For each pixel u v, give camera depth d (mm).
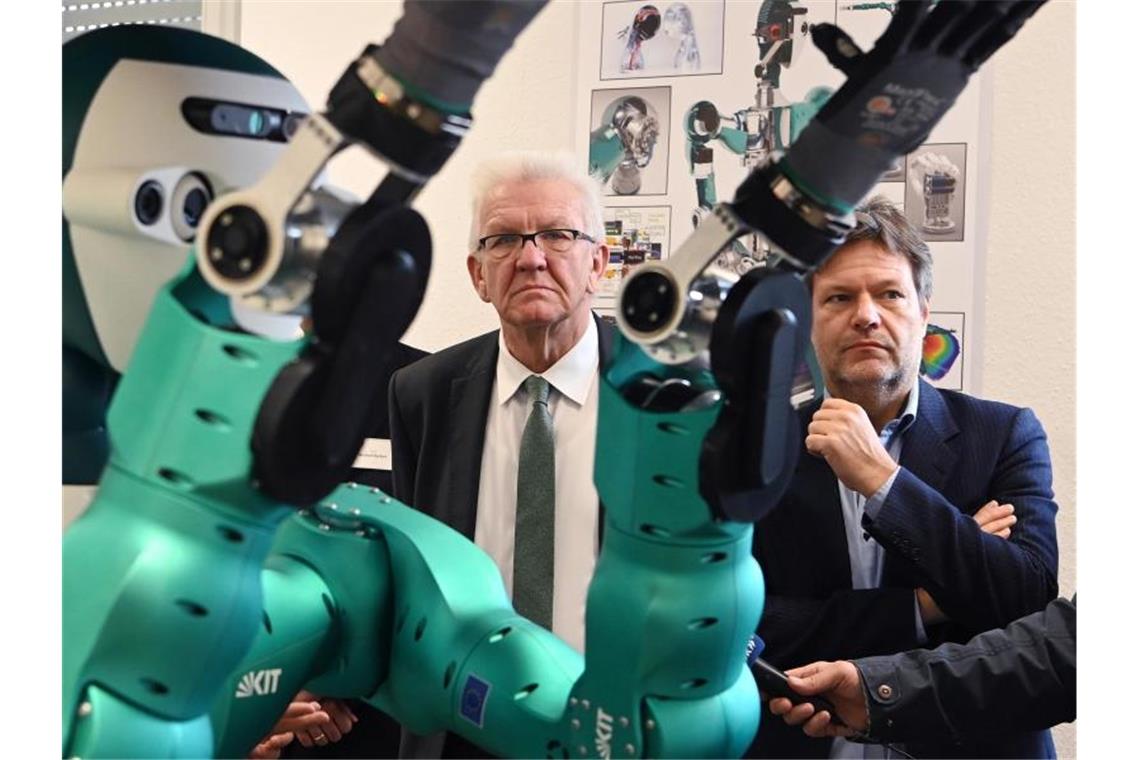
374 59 505
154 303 549
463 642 681
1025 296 1678
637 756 598
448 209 1899
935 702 961
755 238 626
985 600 1175
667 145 1771
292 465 514
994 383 1688
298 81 1716
